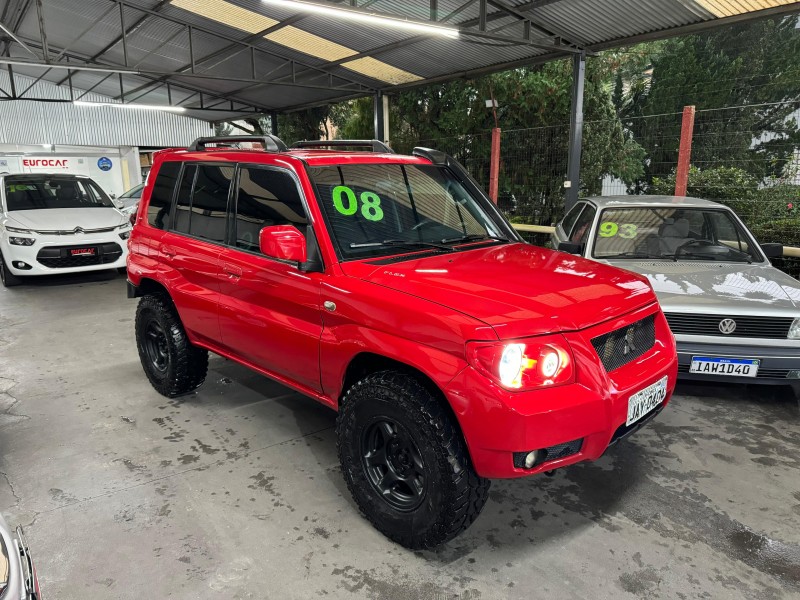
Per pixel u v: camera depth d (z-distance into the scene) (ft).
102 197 30.22
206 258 11.19
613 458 10.65
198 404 13.17
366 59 38.68
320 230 8.90
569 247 15.67
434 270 8.48
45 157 58.80
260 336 10.06
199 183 11.84
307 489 9.61
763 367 11.95
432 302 7.41
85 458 10.66
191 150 12.73
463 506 7.34
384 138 46.78
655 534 8.39
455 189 11.43
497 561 7.83
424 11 30.37
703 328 12.19
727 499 9.29
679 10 23.34
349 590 7.27
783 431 11.66
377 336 7.82
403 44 34.35
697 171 31.68
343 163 9.96
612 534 8.42
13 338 18.49
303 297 9.02
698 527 8.55
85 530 8.48
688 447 11.03
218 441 11.34
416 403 7.33
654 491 9.55
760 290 12.85
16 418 12.43
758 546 8.11
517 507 9.16
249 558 7.87
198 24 39.58
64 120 71.00
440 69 38.40
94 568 7.66
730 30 64.69
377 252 9.24
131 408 12.95
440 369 7.02
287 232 8.42
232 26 38.58
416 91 53.62
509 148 39.40
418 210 10.37
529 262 9.29
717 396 13.44
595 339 7.60
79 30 45.21
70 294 25.11
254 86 52.80
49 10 41.63
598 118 48.73
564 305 7.52
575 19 25.71
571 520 8.79
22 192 28.30
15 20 44.14
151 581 7.42
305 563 7.77
